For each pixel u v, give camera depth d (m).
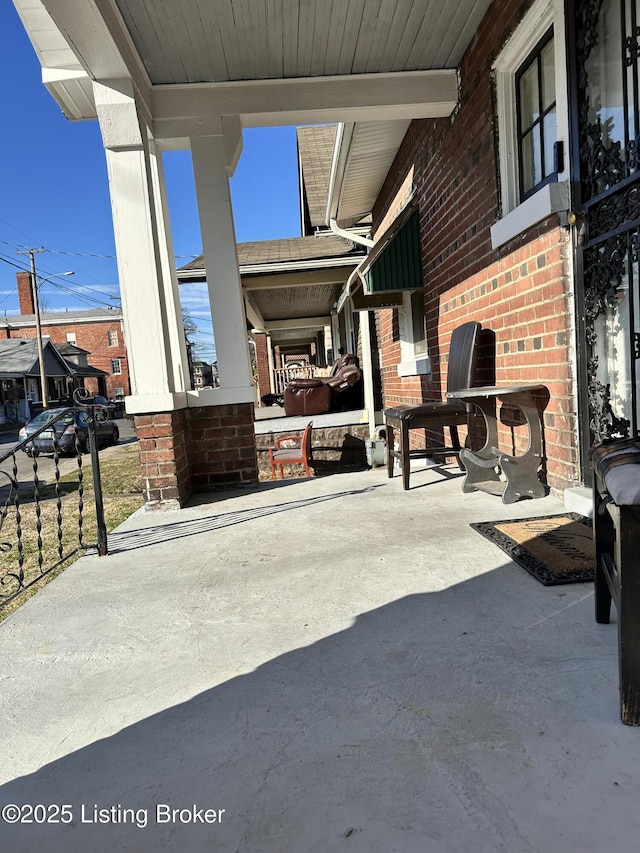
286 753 1.28
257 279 9.33
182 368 4.88
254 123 4.45
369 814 1.08
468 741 1.26
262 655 1.75
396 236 5.55
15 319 46.28
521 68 3.43
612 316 2.61
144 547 3.05
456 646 1.69
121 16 3.35
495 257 3.70
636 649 1.25
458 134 4.29
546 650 1.62
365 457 8.77
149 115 4.11
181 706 1.51
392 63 4.12
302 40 3.76
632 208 2.38
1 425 29.95
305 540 2.90
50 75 3.85
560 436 3.05
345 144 5.64
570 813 1.05
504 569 2.25
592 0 2.58
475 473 3.62
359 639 1.79
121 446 16.28
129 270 3.84
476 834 1.02
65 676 1.73
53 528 5.32
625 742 1.22
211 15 3.41
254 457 4.54
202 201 4.27
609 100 2.54
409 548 2.60
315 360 24.72
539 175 3.34
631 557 1.22
